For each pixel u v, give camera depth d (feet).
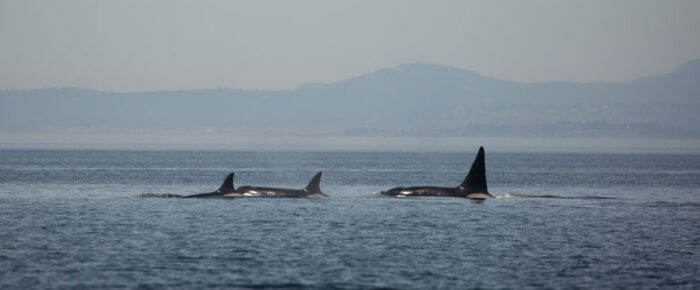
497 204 585.63
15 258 350.43
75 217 485.15
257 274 325.62
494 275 328.08
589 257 365.40
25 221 465.88
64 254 360.07
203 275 323.16
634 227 465.88
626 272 334.85
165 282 311.68
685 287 311.68
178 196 623.77
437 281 317.63
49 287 302.45
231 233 421.59
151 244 386.93
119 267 334.85
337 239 405.59
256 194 609.01
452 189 638.94
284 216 490.90
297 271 331.16
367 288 306.76
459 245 392.68
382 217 491.72
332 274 326.85
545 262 353.51
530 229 450.30
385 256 362.74
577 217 513.45
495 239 412.16
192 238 404.77
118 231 426.92
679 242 408.87
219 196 608.60
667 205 615.57
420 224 463.01
